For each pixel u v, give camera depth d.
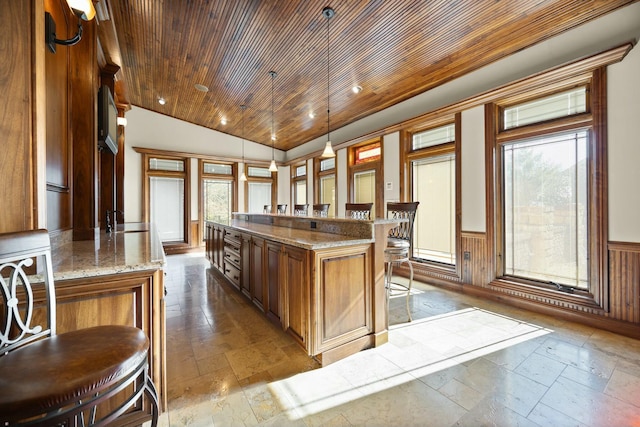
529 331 2.40
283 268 2.19
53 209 1.74
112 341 0.92
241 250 3.22
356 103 4.87
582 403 1.50
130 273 1.28
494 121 3.21
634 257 2.26
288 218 3.38
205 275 4.48
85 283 1.19
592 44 2.50
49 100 1.67
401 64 3.59
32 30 1.16
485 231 3.29
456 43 3.05
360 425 1.38
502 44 2.97
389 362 1.95
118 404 1.29
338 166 5.91
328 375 1.80
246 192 7.69
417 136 4.34
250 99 5.24
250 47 3.60
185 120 6.83
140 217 6.28
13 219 1.11
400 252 2.49
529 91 2.88
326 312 1.92
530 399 1.54
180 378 1.76
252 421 1.40
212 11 3.03
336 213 5.92
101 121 2.57
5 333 0.88
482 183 3.32
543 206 2.92
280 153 8.30
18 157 1.12
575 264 2.70
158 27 3.34
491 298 3.22
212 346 2.19
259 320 2.70
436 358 1.99
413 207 2.73
